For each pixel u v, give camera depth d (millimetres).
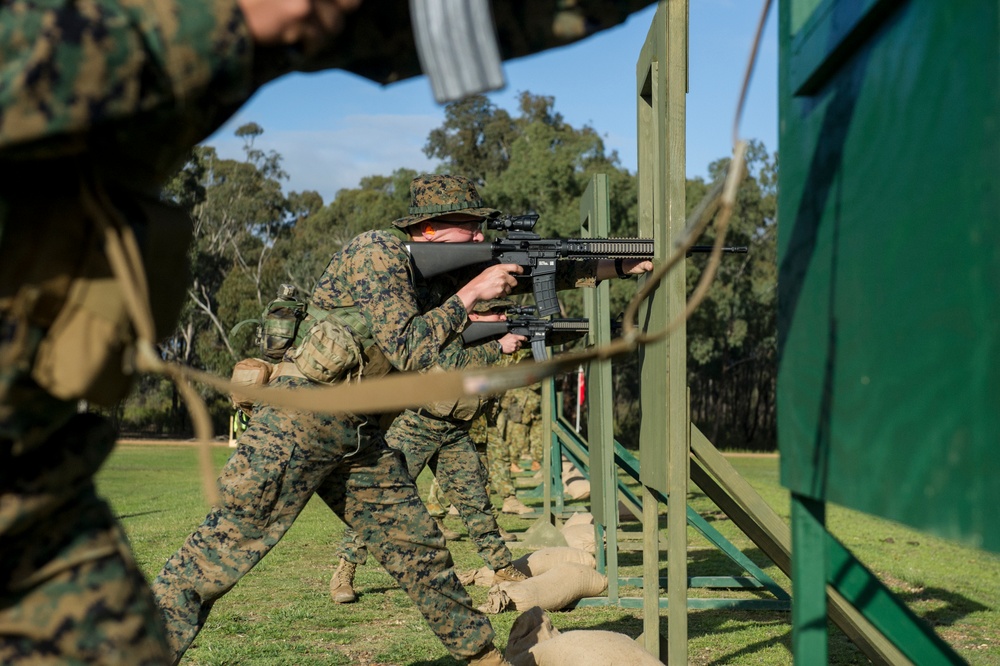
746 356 48438
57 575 1316
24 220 1252
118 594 1357
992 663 4035
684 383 3076
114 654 1326
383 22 1461
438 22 1222
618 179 37094
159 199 1434
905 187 1184
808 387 1531
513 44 1484
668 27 3170
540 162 36375
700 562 7020
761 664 3906
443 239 4062
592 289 5316
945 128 1080
